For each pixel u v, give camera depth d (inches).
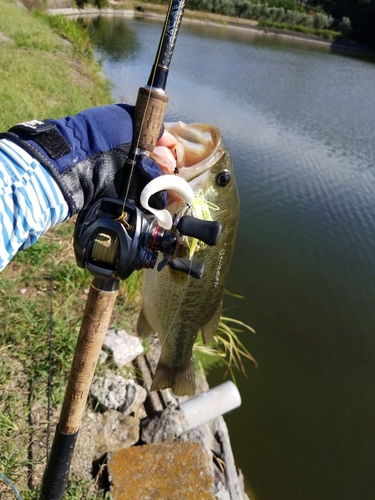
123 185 12.4
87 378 15.0
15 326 27.9
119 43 187.0
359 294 57.6
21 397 24.5
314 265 62.1
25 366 26.0
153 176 12.4
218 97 134.0
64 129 11.7
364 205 81.7
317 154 103.2
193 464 24.0
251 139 103.8
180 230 12.5
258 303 52.4
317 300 55.1
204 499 22.7
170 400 27.3
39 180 10.9
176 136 17.2
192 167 15.9
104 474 23.0
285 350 45.9
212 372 39.6
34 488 21.1
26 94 64.7
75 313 30.6
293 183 85.2
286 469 33.9
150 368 29.1
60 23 145.9
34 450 22.5
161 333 21.7
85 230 12.0
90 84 97.3
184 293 20.1
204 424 27.8
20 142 11.0
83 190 11.8
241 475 31.8
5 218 10.4
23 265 33.2
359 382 43.7
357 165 101.0
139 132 12.4
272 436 36.3
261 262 60.6
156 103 12.2
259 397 39.6
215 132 17.0
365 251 67.7
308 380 42.7
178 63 174.9
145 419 26.0
